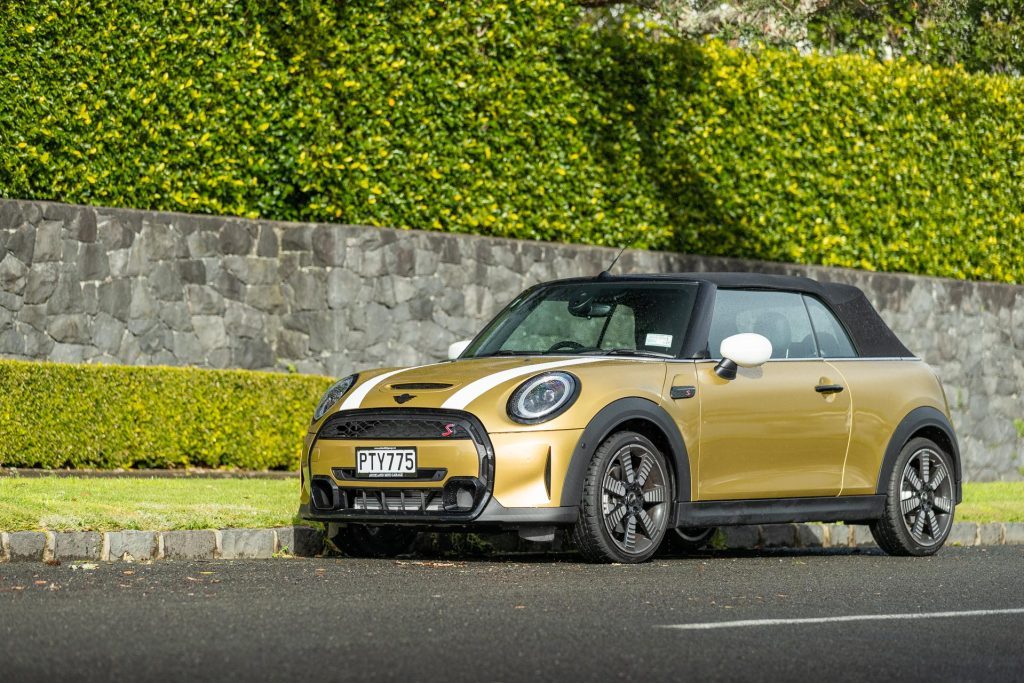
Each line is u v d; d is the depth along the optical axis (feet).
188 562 27.81
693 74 59.21
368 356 52.60
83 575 24.64
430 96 54.29
